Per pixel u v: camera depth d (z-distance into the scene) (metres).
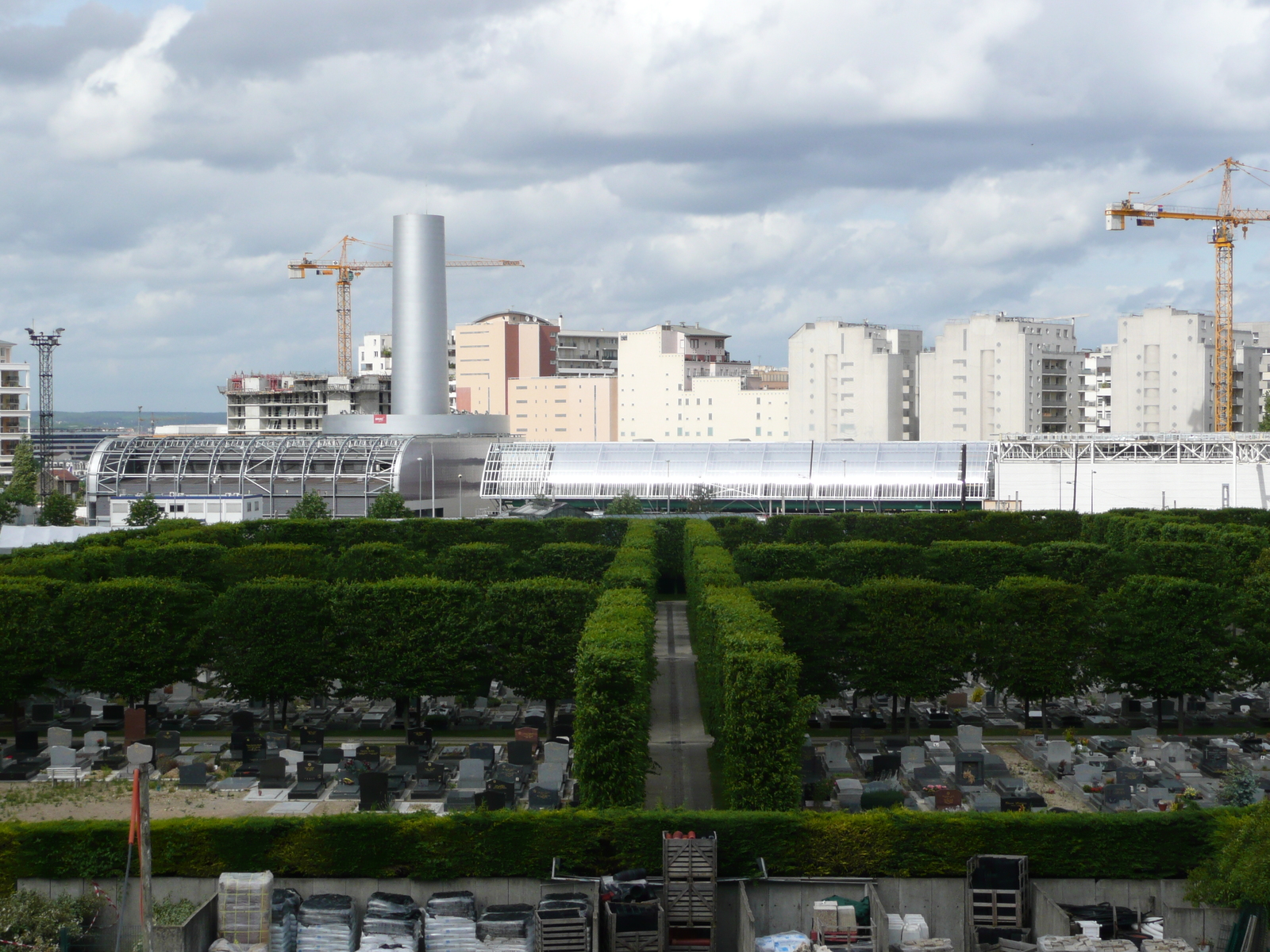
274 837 87.19
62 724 151.00
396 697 146.25
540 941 80.75
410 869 87.25
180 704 161.88
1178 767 129.50
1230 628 159.75
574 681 145.00
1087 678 150.00
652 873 87.44
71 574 187.12
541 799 115.00
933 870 86.69
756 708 104.38
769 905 86.69
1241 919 78.81
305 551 197.12
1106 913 83.44
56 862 86.44
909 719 147.12
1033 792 119.50
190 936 80.06
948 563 198.00
